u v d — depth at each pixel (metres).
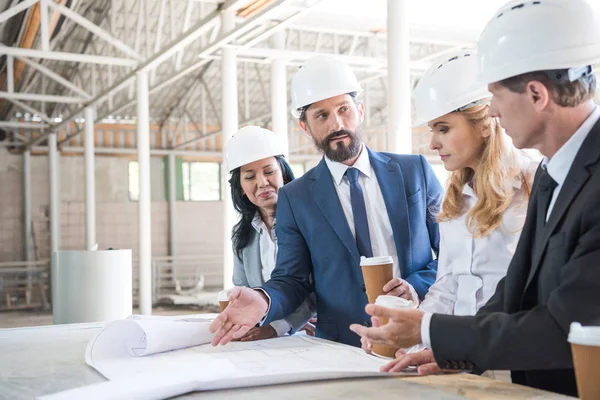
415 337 1.34
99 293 4.76
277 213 2.38
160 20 8.35
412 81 12.15
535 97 1.27
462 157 1.85
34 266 14.90
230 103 7.27
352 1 8.66
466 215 1.93
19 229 15.59
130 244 16.45
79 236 16.12
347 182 2.32
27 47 9.45
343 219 2.26
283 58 8.32
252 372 1.49
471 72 1.79
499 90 1.32
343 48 12.84
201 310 12.43
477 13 9.17
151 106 16.05
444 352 1.29
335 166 2.32
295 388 1.39
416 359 1.51
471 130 1.81
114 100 15.02
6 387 1.44
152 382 1.34
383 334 1.35
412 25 9.37
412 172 2.37
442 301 2.01
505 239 1.87
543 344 1.19
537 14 1.25
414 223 2.32
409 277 2.24
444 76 1.80
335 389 1.36
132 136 16.50
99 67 13.13
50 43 10.42
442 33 9.77
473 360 1.27
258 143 2.72
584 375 1.06
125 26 10.43
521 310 1.40
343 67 2.28
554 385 1.37
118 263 4.84
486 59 1.32
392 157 2.40
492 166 1.81
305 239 2.31
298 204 2.32
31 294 15.11
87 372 1.58
